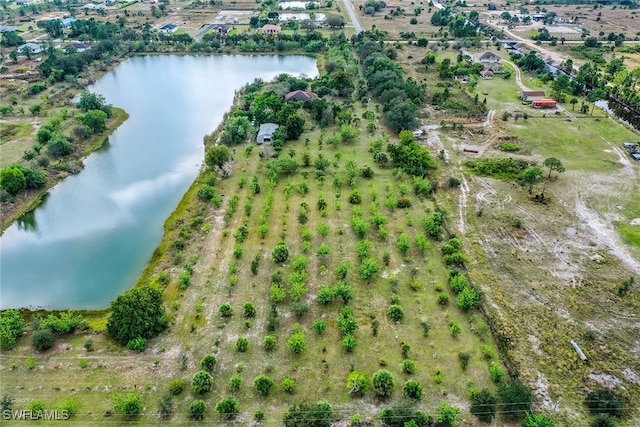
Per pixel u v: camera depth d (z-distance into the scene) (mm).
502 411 48406
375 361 54969
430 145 107250
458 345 57062
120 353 56125
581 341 57312
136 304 57844
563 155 101812
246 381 52500
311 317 61156
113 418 48781
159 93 150500
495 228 78250
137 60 186000
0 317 61438
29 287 69688
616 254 72000
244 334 58656
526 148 104938
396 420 47000
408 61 172250
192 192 92438
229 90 151875
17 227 84562
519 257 71438
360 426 47750
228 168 98312
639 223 79062
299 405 49406
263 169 97562
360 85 143250
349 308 60406
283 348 56562
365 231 75625
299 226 79125
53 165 101812
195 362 54875
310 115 123688
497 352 56219
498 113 124938
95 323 61594
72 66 161250
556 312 61500
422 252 72875
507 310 61750
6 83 149125
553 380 52406
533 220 80125
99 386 51969
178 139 118375
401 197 87562
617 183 90750
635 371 53500
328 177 94062
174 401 50281
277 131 109438
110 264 74312
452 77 152500
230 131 109812
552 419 47969
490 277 67438
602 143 107438
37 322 59344
